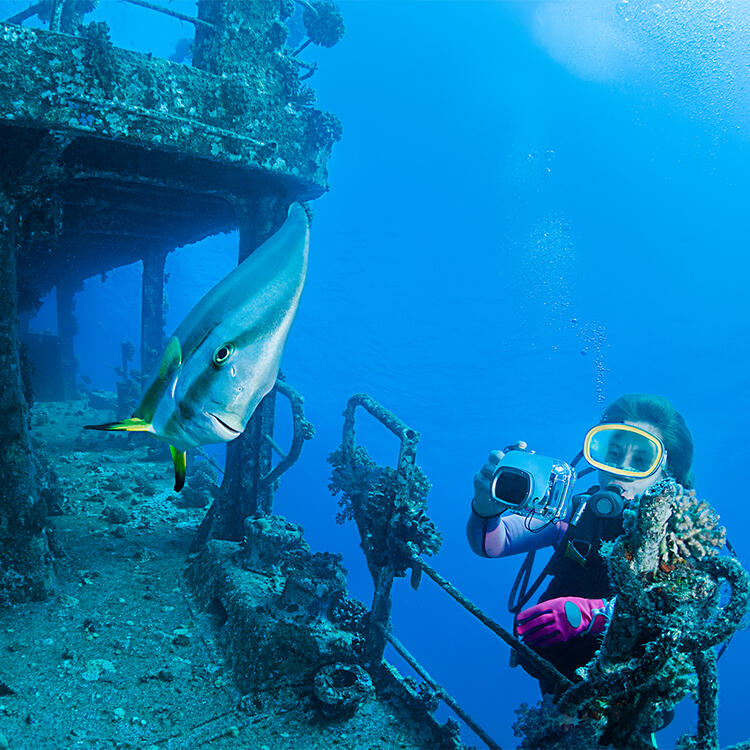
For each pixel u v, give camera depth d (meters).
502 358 54.94
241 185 5.84
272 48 5.34
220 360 0.47
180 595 5.62
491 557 2.46
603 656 1.70
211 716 3.93
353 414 4.56
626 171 42.59
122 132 4.45
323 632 4.25
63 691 4.07
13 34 4.02
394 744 3.71
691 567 1.57
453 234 58.41
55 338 17.48
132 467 10.33
